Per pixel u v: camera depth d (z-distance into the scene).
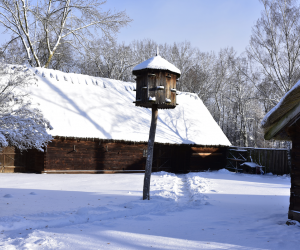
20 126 10.09
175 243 4.89
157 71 9.38
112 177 15.07
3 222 5.65
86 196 9.26
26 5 26.38
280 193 11.23
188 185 13.10
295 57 19.42
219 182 14.41
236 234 5.43
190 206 8.18
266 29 20.48
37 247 4.52
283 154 19.33
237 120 41.00
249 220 6.58
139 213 7.27
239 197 10.12
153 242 4.93
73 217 6.35
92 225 6.00
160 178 15.28
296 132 6.31
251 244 4.85
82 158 17.45
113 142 18.17
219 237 5.24
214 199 9.53
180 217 6.82
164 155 20.56
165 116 22.52
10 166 16.70
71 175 15.80
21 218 6.02
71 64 37.22
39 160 16.81
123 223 6.18
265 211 7.65
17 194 9.31
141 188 11.39
